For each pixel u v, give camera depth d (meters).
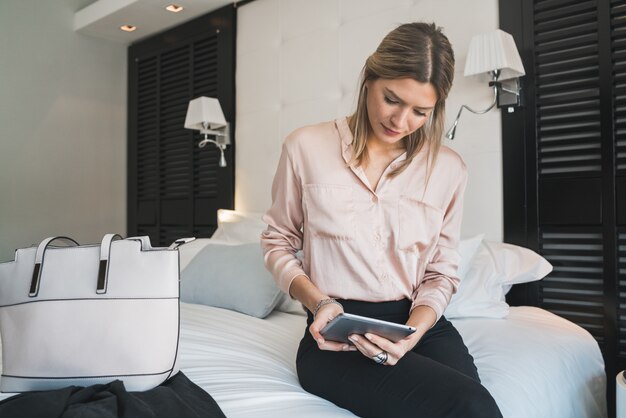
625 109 1.99
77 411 0.92
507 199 2.20
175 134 3.63
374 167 1.38
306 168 1.37
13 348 1.15
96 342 1.13
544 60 2.14
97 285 1.15
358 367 1.16
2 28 3.57
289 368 1.43
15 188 3.60
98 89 3.95
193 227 3.47
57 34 3.77
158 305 1.15
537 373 1.42
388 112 1.25
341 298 1.34
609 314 1.97
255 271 2.11
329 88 2.78
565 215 2.08
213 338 1.63
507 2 2.21
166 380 1.17
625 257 1.99
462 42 2.32
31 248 1.21
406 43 1.22
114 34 3.87
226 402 1.09
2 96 3.56
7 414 0.94
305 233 1.39
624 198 1.96
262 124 3.08
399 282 1.35
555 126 2.13
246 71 3.19
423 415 1.04
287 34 2.98
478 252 2.08
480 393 1.03
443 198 1.42
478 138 2.28
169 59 3.76
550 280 2.12
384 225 1.34
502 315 1.87
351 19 2.71
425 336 1.35
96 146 3.94
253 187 3.12
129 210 4.03
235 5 3.27
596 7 2.03
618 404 1.43
